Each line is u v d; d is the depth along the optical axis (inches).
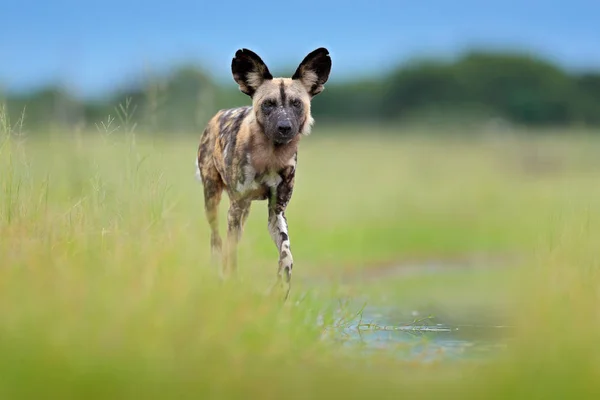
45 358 625.3
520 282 1162.0
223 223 1382.9
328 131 5999.0
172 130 1814.7
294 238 1796.3
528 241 1907.0
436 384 704.4
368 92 7603.4
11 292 709.9
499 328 1010.1
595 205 1850.4
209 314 731.4
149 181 1014.4
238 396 636.7
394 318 1087.6
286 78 1077.8
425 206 2452.0
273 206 1073.5
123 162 1119.0
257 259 1284.4
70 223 904.3
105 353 639.8
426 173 3287.4
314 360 757.3
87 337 652.1
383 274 1563.7
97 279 758.5
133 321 674.8
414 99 7500.0
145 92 1518.2
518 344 774.5
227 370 661.9
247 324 757.3
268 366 699.4
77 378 613.6
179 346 675.4
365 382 700.7
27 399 597.6
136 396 611.8
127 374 625.3
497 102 7322.8
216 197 1159.0
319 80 1091.9
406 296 1285.7
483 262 1736.0
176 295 737.6
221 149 1101.1
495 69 7470.5
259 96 1056.8
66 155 1245.1
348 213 2240.4
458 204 2477.9
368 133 5659.5
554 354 717.9
